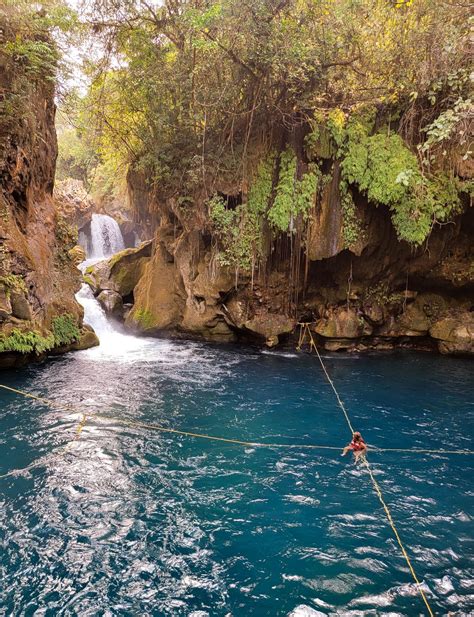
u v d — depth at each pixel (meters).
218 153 16.52
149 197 20.91
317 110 14.84
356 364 15.47
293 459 8.48
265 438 9.38
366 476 7.89
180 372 14.18
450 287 17.56
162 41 16.64
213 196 16.97
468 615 4.96
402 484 7.64
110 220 36.53
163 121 16.42
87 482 7.50
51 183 17.38
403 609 5.03
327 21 13.59
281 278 17.59
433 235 16.17
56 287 16.33
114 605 5.01
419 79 13.59
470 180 14.14
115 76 17.72
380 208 15.80
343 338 17.30
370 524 6.54
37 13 13.94
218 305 18.22
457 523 6.59
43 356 14.96
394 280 17.41
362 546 6.06
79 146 35.00
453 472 8.06
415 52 13.51
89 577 5.41
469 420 10.44
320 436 9.52
